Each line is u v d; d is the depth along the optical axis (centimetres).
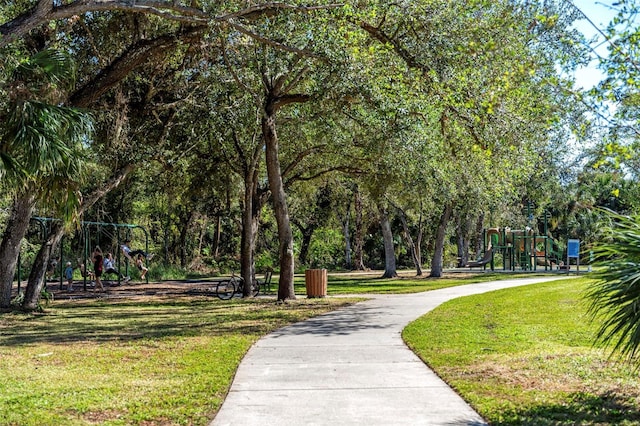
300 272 4978
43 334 1352
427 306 1722
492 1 1308
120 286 3178
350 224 5641
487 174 1742
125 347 1116
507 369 829
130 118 2005
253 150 2266
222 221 5150
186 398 712
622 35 671
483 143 1405
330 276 4122
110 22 1758
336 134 2028
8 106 1253
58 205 1416
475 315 1430
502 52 1094
